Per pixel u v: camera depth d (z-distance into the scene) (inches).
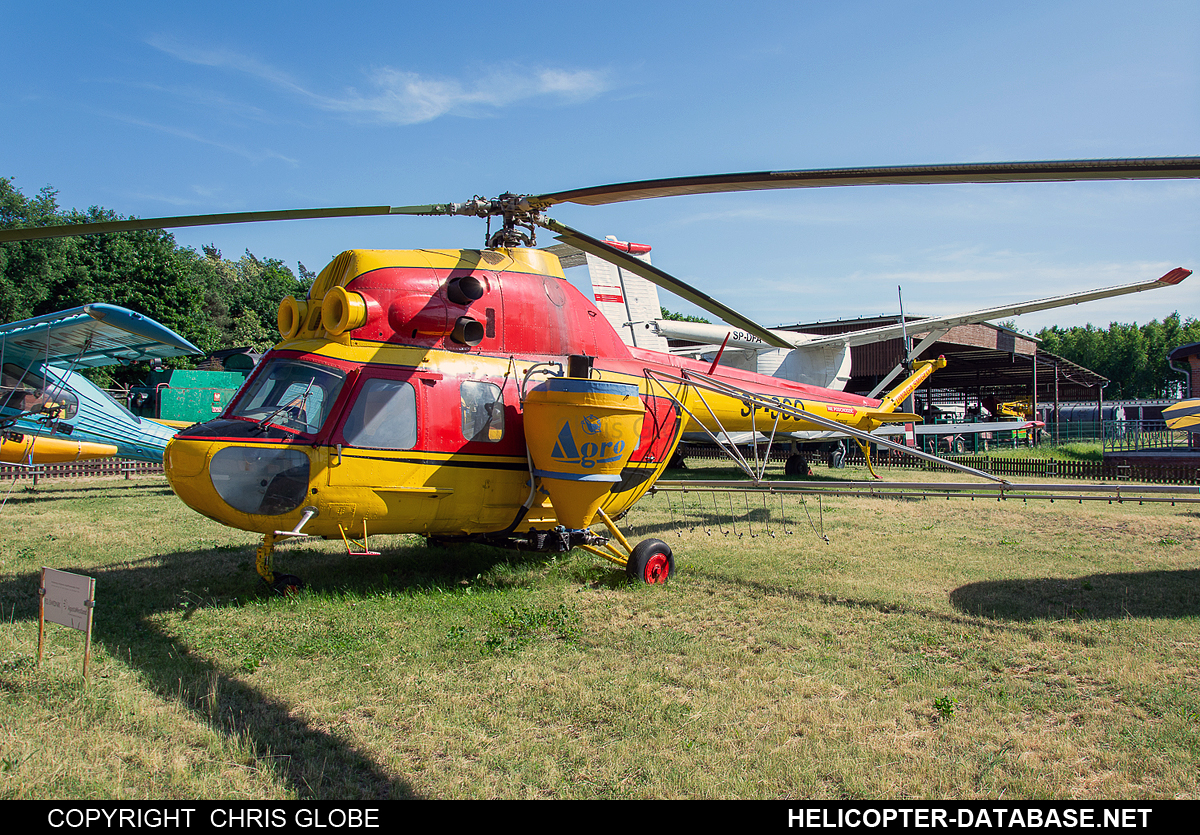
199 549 406.9
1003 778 160.2
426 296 315.3
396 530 313.6
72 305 1441.9
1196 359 1152.8
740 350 1027.9
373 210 273.4
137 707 183.6
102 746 163.3
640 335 917.8
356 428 291.9
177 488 280.2
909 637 260.2
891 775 159.9
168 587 312.5
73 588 201.3
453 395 314.7
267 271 2972.4
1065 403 2485.2
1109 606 300.2
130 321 507.2
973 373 1911.9
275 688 202.8
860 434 340.5
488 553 395.5
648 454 375.2
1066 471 932.0
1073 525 522.6
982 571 362.9
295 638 244.4
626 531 492.1
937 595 316.2
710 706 196.5
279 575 304.2
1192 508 625.9
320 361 295.6
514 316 341.4
